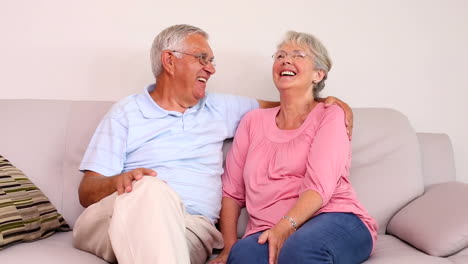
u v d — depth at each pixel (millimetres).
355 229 1536
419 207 1783
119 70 2377
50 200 1945
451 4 2387
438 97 2395
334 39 2387
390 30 2389
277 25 2383
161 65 1933
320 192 1565
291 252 1353
